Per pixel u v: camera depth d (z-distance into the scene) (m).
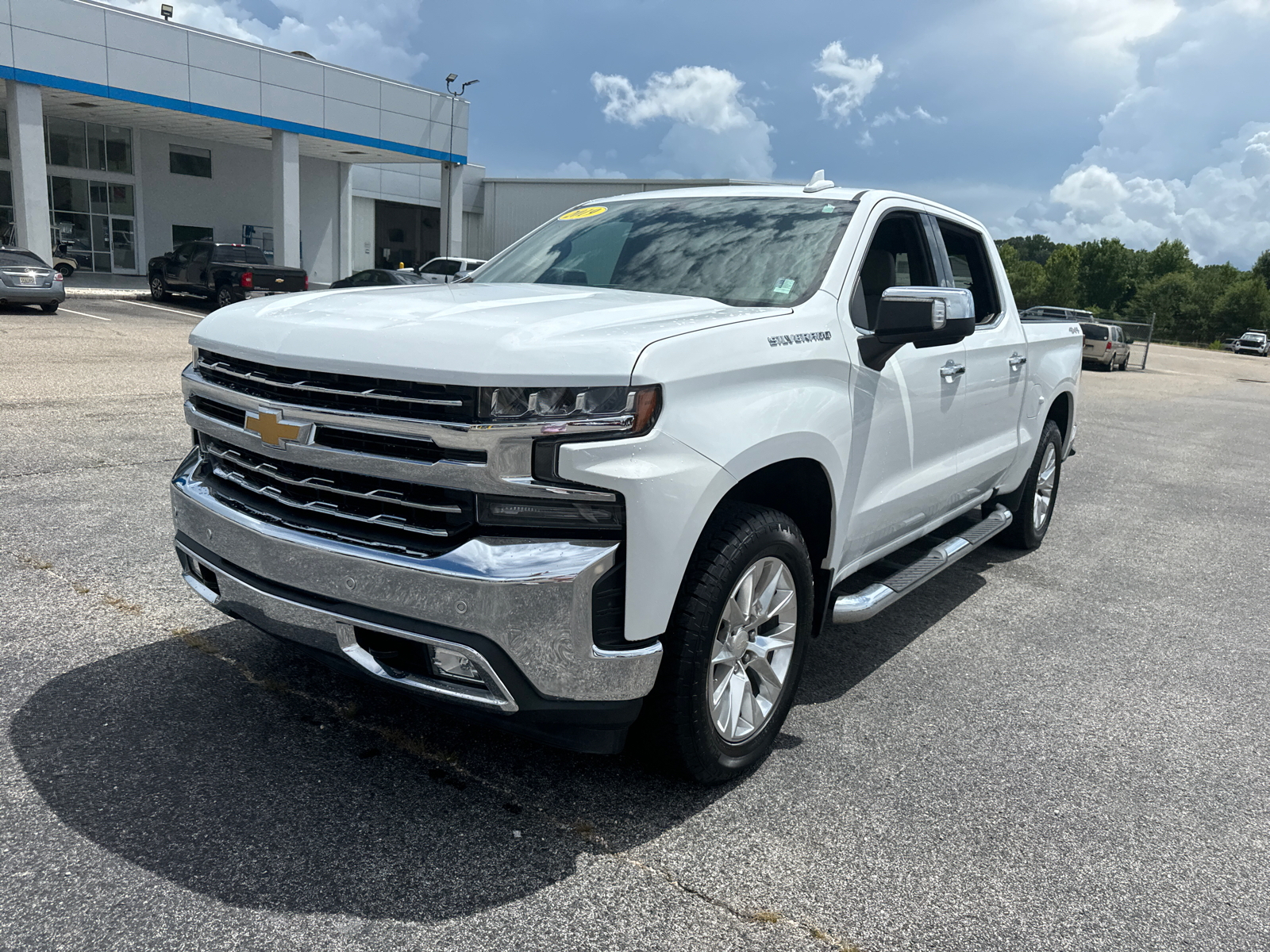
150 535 4.90
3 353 11.81
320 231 34.84
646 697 2.58
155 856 2.34
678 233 3.64
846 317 3.18
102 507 5.35
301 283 21.34
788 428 2.74
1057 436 5.89
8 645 3.53
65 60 21.94
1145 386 24.11
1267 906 2.46
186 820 2.50
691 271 3.39
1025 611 4.89
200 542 2.84
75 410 8.29
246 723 3.05
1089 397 18.84
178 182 30.72
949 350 3.91
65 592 4.07
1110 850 2.68
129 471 6.21
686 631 2.55
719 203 3.83
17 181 21.80
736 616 2.76
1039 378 5.19
